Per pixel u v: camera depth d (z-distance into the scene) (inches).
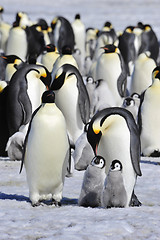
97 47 3093.0
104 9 6560.0
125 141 756.6
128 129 759.1
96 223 624.1
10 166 1074.7
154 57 3316.9
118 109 773.9
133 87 2094.0
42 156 723.4
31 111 1179.3
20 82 1188.5
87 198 729.0
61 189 759.1
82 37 3491.6
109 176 693.3
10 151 1138.0
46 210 710.5
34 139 720.3
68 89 1216.8
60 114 726.5
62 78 1218.0
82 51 3526.1
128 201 752.3
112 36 3309.5
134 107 1472.7
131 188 757.3
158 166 1106.1
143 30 3341.5
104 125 768.9
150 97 1198.3
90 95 1813.5
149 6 6894.7
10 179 946.1
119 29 4581.7
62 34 3193.9
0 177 960.9
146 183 925.2
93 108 1747.0
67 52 1492.4
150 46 3267.7
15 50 2999.5
